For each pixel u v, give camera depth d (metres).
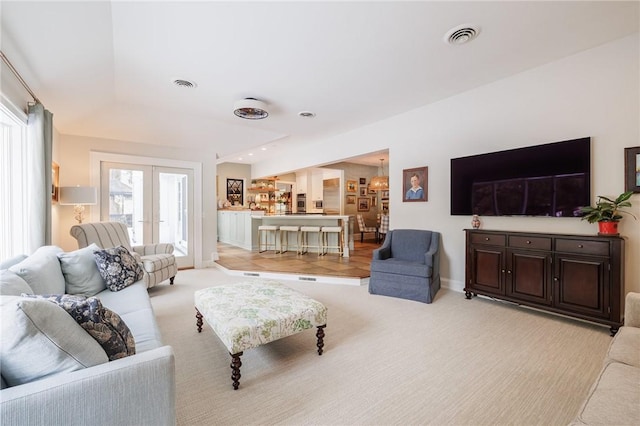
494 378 1.87
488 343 2.35
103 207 4.71
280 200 9.74
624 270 2.47
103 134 4.58
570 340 2.39
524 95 3.20
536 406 1.60
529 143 3.17
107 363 0.98
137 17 2.12
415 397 1.69
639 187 2.51
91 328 1.07
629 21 2.34
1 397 0.82
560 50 2.77
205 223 5.75
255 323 1.87
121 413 0.95
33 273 1.71
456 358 2.12
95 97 3.39
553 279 2.78
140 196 5.07
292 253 6.62
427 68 3.06
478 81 3.41
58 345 0.93
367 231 8.95
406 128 4.41
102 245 3.49
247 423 1.48
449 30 2.39
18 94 2.37
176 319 2.91
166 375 1.03
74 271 2.35
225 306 2.14
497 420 1.50
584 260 2.59
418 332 2.57
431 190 4.11
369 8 2.09
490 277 3.28
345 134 5.50
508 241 3.11
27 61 2.21
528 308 3.19
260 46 2.55
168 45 2.51
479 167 3.54
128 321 1.85
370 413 1.56
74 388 0.89
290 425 1.47
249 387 1.79
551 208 2.98
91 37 2.26
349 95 3.72
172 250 4.40
